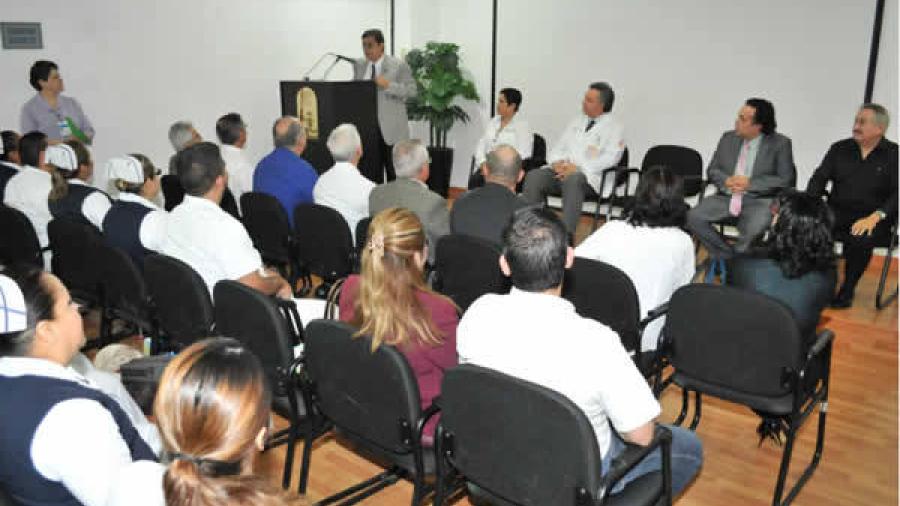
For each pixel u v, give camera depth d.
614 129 5.14
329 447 2.67
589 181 5.15
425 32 7.59
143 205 2.88
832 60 5.14
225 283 2.11
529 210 1.61
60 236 3.04
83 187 3.37
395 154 3.38
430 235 3.30
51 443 1.13
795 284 2.27
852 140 4.16
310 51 7.11
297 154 4.11
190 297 2.34
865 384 3.20
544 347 1.51
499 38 7.04
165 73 6.07
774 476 2.50
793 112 5.39
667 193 2.54
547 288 1.57
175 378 0.85
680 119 5.98
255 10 6.59
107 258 2.76
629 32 6.11
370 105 5.98
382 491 2.40
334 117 5.77
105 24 5.65
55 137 5.05
